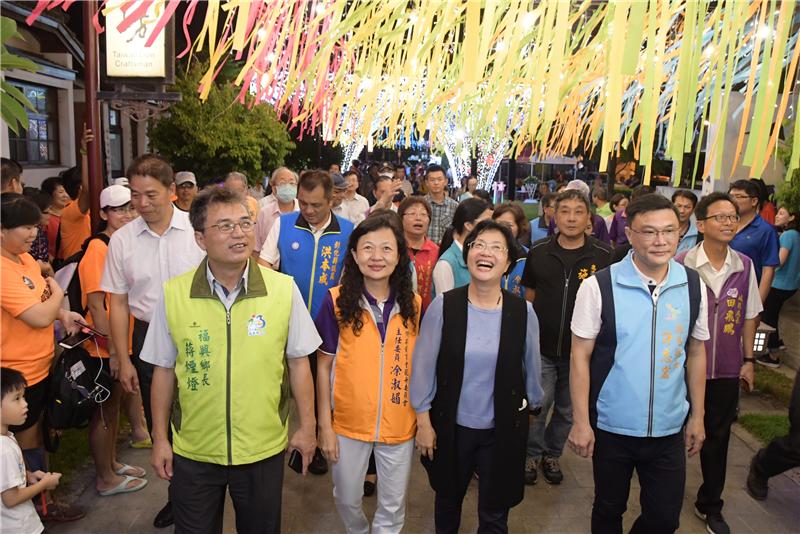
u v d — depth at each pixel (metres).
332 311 2.30
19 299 2.30
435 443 2.30
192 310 1.89
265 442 1.96
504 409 2.21
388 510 2.34
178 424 1.96
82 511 2.79
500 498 2.24
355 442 2.30
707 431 2.70
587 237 3.10
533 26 0.83
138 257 2.53
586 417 2.15
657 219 2.00
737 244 3.72
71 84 7.99
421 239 3.36
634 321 2.08
